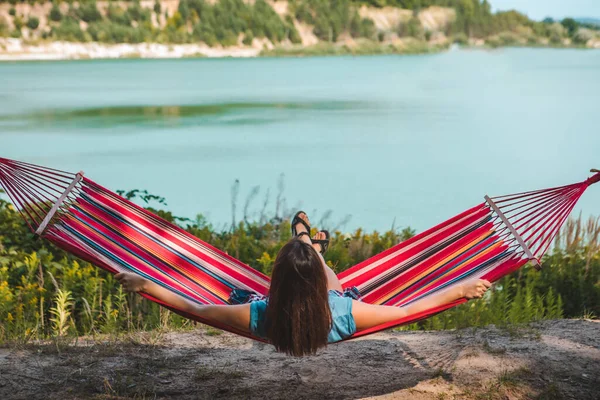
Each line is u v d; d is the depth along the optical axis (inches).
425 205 496.1
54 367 160.1
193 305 135.0
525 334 186.5
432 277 164.4
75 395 146.1
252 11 5167.3
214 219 443.8
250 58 4825.3
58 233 152.1
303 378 158.7
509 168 652.7
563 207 159.5
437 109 1224.8
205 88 1844.2
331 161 699.4
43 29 4653.1
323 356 172.9
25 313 207.3
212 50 5054.1
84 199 161.0
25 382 150.6
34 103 1396.4
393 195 529.3
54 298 218.5
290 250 130.3
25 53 4559.5
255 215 399.2
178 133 930.7
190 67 3304.6
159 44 4938.5
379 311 134.9
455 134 904.9
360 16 5497.1
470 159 707.4
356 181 590.2
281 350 133.4
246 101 1418.6
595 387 152.2
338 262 261.1
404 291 164.6
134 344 180.7
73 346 177.9
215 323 135.1
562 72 2549.2
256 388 152.9
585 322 200.1
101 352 171.9
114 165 673.6
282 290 129.3
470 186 564.7
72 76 2529.5
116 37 4798.2
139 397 146.6
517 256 155.9
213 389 152.3
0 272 226.7
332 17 5359.3
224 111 1217.4
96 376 156.6
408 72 2662.4
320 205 494.9
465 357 167.3
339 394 149.8
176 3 5044.3
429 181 589.0
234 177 610.5
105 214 162.6
